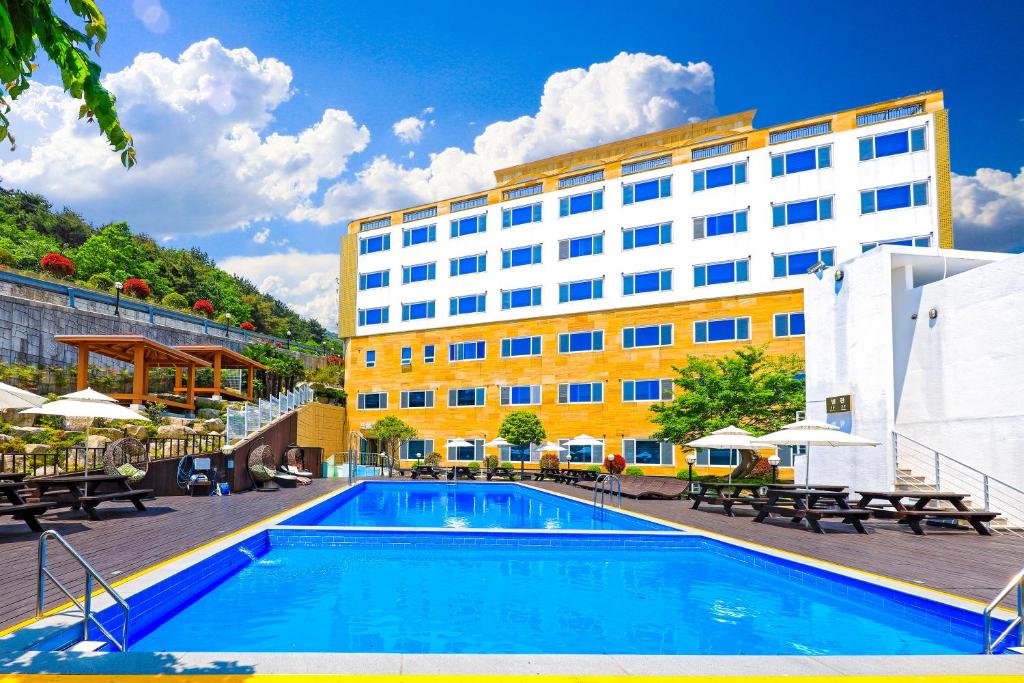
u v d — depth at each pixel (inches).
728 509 649.6
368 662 165.0
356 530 463.8
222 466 836.0
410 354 1831.9
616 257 1536.7
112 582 274.7
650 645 256.7
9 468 687.7
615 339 1519.4
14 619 214.7
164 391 1628.9
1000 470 548.4
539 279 1643.7
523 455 1611.7
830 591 338.0
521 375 1646.2
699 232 1437.0
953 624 263.3
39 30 115.9
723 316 1390.3
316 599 323.9
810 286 813.2
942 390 619.2
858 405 704.4
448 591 345.7
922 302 650.2
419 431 1787.6
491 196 1745.8
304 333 4643.2
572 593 344.8
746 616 300.4
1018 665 173.5
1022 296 532.1
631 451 1469.0
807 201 1331.2
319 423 1696.6
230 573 374.9
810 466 800.3
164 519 510.6
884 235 1258.6
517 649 250.4
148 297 2514.8
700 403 1131.3
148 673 154.4
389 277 1897.1
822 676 163.0
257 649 243.9
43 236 2930.6
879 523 580.1
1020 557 385.7
